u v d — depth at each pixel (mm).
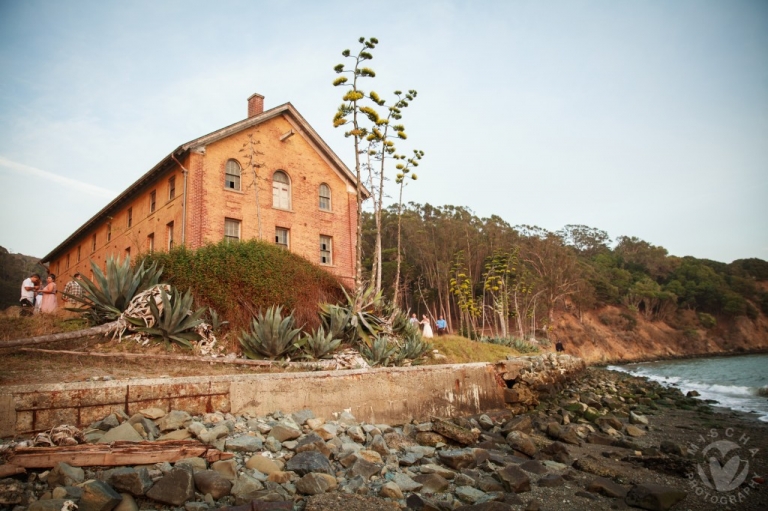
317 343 12250
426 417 11242
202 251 13914
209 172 22656
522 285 56438
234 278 13328
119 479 4773
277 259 14805
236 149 23844
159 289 11945
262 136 24922
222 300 12781
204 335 11727
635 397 19688
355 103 18328
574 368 29000
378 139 22781
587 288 91875
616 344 85750
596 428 12266
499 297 47219
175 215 22562
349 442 7426
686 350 92438
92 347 10133
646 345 89250
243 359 10734
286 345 11766
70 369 8320
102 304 11562
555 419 13078
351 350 13453
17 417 5742
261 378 8133
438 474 6691
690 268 113625
